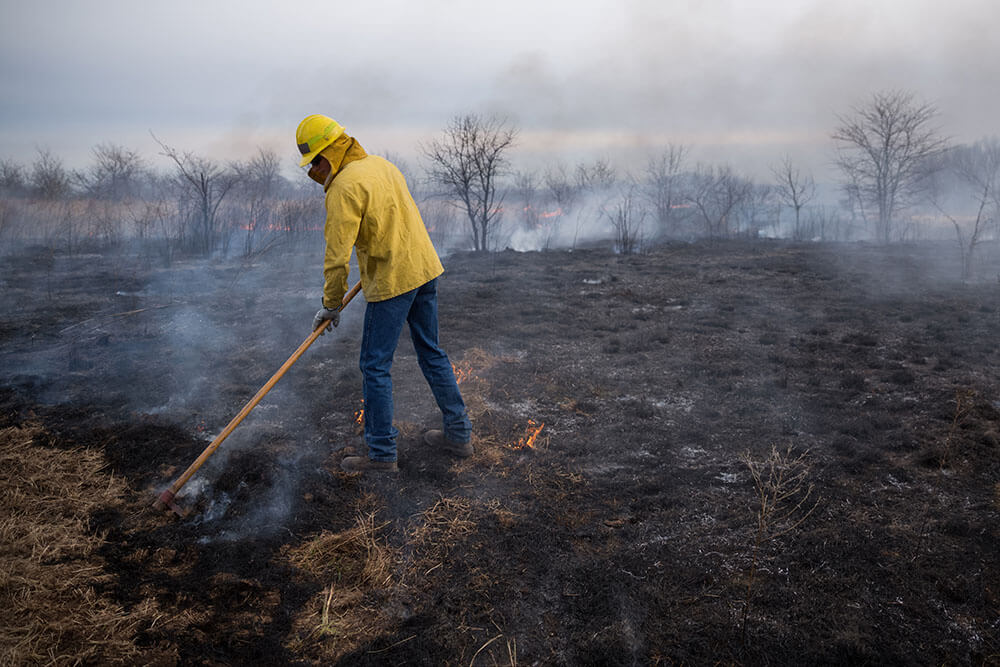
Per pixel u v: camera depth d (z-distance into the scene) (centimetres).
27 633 212
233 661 208
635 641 215
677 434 377
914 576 244
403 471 330
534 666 206
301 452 353
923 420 385
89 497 305
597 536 274
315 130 300
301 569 254
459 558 259
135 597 237
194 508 296
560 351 552
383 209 300
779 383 457
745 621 219
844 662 206
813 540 265
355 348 556
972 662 205
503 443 364
